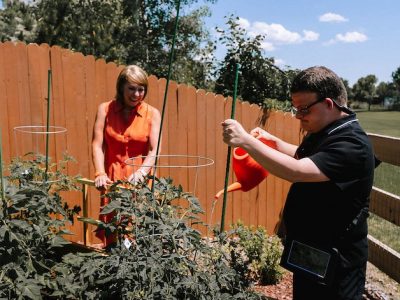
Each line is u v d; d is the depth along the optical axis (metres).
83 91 4.78
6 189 2.23
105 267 2.17
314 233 1.94
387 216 4.02
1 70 4.37
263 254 4.17
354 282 1.94
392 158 3.98
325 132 1.88
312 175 1.78
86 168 4.89
